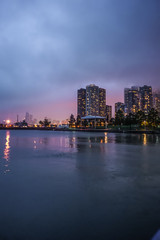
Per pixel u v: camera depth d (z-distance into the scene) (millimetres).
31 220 4535
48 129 175000
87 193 6492
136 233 3941
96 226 4230
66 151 19234
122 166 11352
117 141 33594
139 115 102375
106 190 6820
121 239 3734
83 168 10852
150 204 5500
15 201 5766
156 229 4102
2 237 3842
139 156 15617
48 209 5160
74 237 3814
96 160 13672
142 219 4562
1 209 5180
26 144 28594
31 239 3766
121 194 6375
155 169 10500
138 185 7449
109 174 9336
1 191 6758
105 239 3738
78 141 34406
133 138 43094
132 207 5281
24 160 13766
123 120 128125
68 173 9570
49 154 17047
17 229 4145
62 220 4516
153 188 7051
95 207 5285
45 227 4211
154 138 42938
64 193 6492
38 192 6629
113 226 4230
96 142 31641
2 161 13305
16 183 7816
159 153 17391
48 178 8617
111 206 5344
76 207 5277
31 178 8633
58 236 3859
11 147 23906
